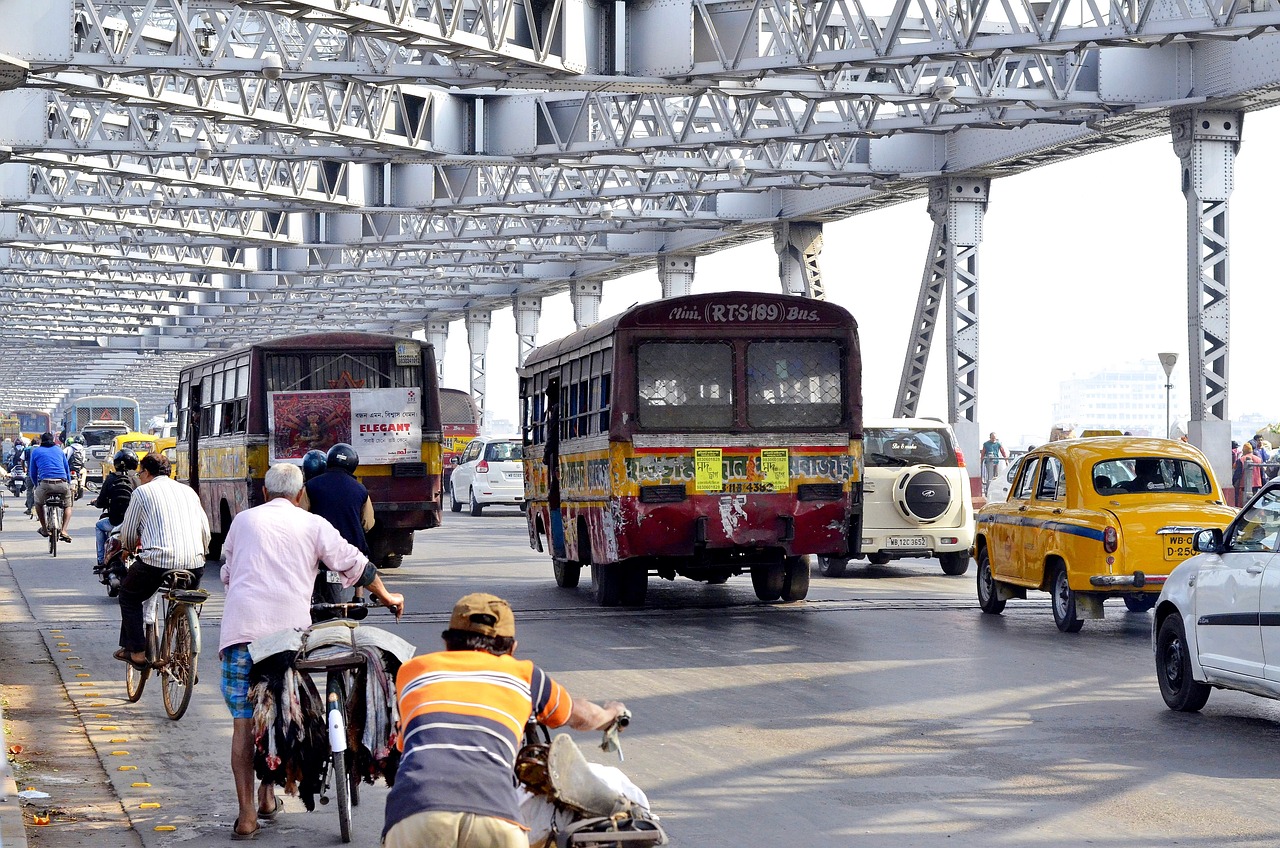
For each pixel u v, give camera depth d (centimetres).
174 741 1274
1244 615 1263
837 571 2886
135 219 5725
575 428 2423
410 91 3994
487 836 576
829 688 1509
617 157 4559
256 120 3597
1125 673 1599
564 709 636
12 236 6438
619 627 2048
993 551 2128
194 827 982
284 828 984
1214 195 4022
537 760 641
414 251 6825
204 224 6116
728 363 2164
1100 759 1159
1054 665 1659
